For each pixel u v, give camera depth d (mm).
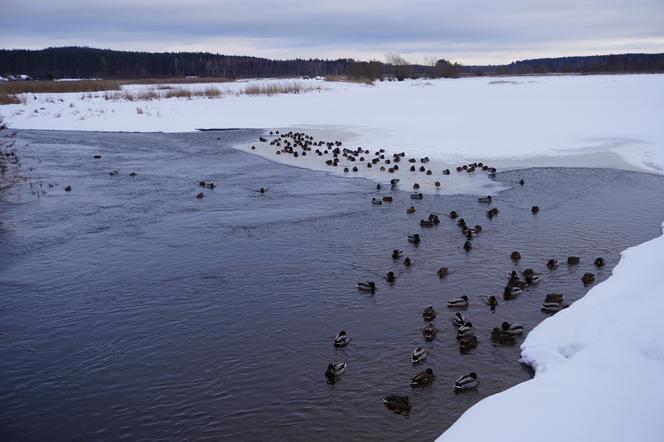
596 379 14406
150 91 97875
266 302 21938
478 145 53688
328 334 19453
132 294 22875
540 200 35438
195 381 16984
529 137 56875
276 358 18047
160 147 58000
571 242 27734
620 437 12016
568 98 91625
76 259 26641
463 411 15164
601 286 21406
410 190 38625
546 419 13000
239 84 130375
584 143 53469
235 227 30984
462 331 18797
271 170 46219
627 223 30562
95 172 45562
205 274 24688
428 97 99875
